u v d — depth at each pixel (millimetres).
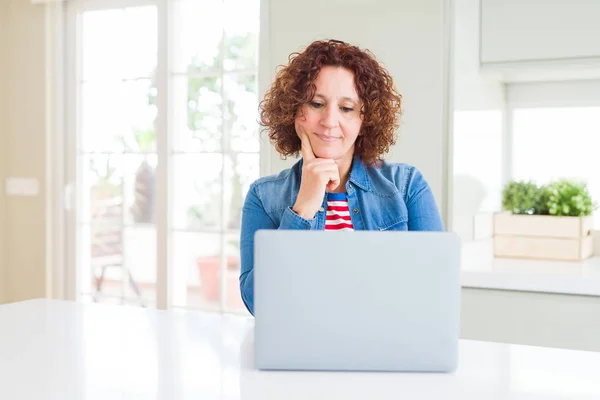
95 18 3686
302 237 1065
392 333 1075
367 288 1068
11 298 3920
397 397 972
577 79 2879
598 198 2893
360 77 1521
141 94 3588
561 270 2312
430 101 2465
